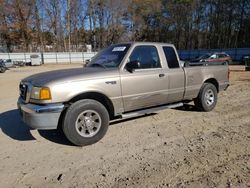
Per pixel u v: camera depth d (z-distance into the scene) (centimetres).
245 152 390
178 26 6594
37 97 407
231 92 933
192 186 303
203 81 617
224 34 5881
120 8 6719
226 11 5747
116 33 6850
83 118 430
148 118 586
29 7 5728
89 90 426
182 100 592
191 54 4784
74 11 6475
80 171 347
